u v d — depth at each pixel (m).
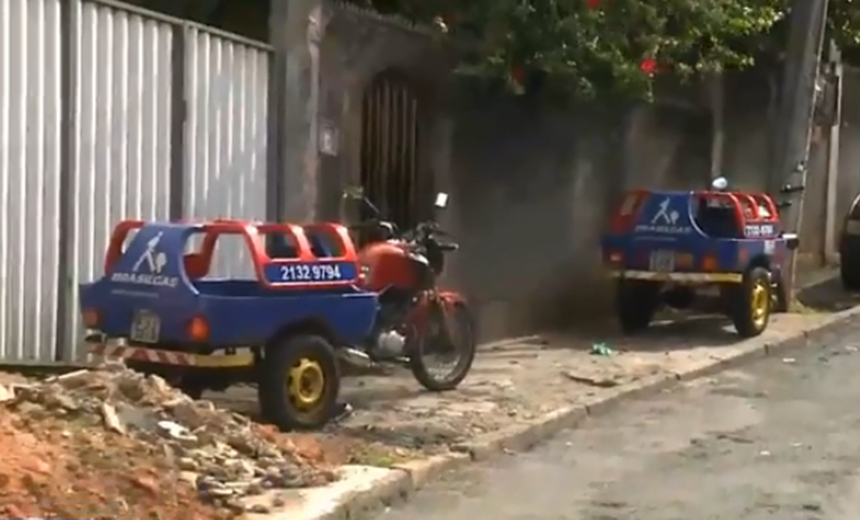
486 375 12.91
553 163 16.75
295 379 9.70
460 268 14.98
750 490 8.73
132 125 10.56
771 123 20.02
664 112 19.73
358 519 7.95
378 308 10.48
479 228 15.31
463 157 14.96
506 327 15.85
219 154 11.49
